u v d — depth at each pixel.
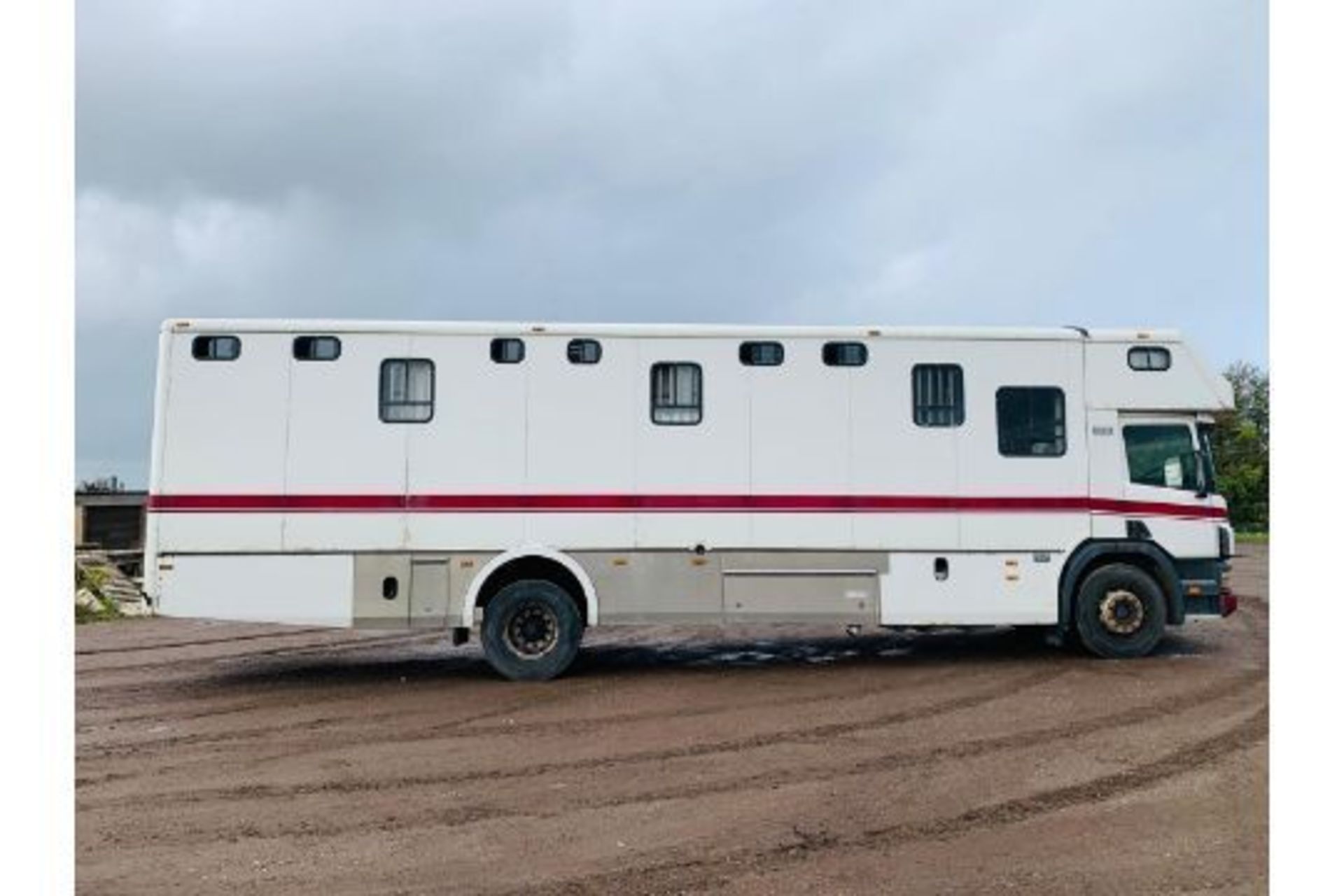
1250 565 24.02
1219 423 11.59
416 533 9.76
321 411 9.74
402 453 9.79
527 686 9.76
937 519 10.16
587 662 11.25
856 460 10.14
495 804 6.07
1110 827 5.55
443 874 4.98
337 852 5.30
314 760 7.17
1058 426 10.34
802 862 5.07
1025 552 10.21
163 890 4.81
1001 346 10.36
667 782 6.48
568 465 9.92
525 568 10.08
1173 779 6.42
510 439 9.89
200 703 9.27
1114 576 10.36
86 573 18.50
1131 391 10.43
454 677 10.45
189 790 6.45
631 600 9.91
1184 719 7.99
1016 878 4.85
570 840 5.43
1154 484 10.41
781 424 10.12
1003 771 6.64
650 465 9.98
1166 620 10.42
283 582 9.62
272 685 10.17
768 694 9.23
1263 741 7.31
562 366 9.99
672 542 9.96
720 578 9.98
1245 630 12.79
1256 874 4.88
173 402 9.60
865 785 6.35
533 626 9.98
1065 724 7.86
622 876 4.92
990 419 10.27
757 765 6.84
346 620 9.66
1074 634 10.82
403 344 9.86
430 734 7.88
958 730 7.75
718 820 5.72
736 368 10.12
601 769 6.80
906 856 5.15
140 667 11.46
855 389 10.19
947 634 13.27
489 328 9.93
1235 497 38.53
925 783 6.39
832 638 13.16
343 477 9.73
